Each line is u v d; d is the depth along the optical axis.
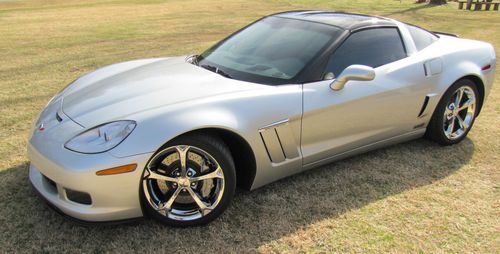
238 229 2.89
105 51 8.85
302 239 2.82
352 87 3.36
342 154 3.54
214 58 3.67
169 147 2.62
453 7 19.88
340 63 3.38
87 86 3.30
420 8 19.11
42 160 2.62
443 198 3.36
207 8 18.41
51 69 7.20
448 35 4.74
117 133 2.55
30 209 3.01
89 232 2.79
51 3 20.89
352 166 3.81
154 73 3.39
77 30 11.80
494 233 2.95
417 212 3.17
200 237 2.79
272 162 3.10
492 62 4.38
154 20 14.27
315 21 3.77
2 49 8.91
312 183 3.50
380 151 4.13
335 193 3.37
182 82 3.12
